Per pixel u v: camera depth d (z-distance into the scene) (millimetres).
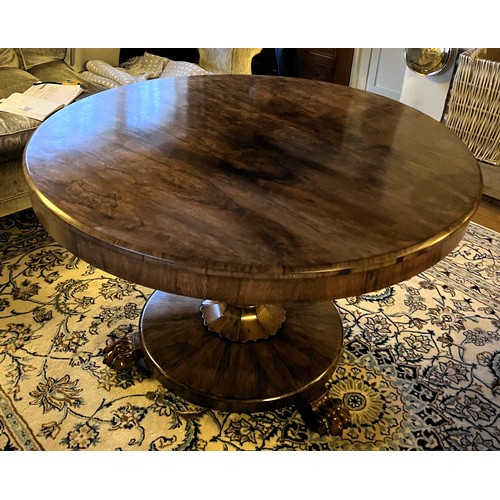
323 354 1337
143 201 950
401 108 1453
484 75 2006
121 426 1275
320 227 911
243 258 827
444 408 1356
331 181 1055
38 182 986
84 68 2354
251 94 1496
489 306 1687
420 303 1692
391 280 882
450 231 926
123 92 1439
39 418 1278
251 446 1254
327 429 1259
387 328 1592
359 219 938
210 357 1312
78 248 897
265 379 1266
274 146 1189
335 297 855
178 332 1378
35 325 1529
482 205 2229
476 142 2156
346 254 849
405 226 926
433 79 2361
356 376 1435
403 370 1456
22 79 2100
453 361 1488
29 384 1357
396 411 1345
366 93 1555
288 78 1648
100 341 1495
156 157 1107
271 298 835
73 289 1672
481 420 1329
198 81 1564
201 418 1311
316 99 1488
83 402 1324
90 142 1149
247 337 1347
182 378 1258
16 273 1720
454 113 2174
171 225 891
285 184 1035
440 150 1208
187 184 1014
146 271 841
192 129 1250
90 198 949
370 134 1276
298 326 1413
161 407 1328
